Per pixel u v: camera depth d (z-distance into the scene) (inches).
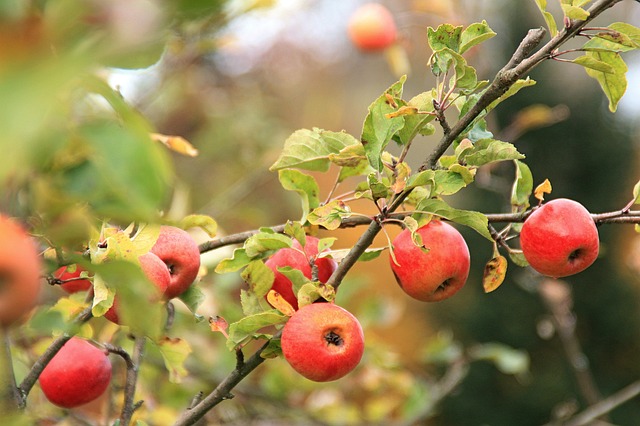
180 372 67.3
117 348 65.7
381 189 62.1
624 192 190.1
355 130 204.2
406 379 93.7
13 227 53.0
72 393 66.2
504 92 62.4
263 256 64.8
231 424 85.8
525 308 180.4
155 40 44.5
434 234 64.6
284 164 65.7
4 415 56.8
